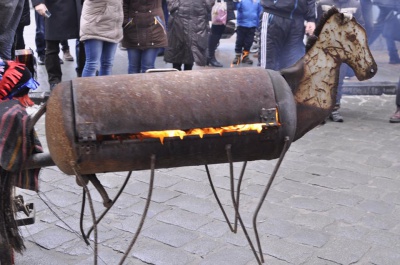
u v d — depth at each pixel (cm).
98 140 203
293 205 411
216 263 332
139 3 604
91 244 354
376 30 887
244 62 857
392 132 593
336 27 255
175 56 681
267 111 214
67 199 418
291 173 470
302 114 260
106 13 593
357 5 651
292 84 257
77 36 659
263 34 630
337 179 459
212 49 833
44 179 453
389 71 846
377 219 388
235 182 451
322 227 377
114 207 405
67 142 202
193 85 212
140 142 206
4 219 257
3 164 230
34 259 337
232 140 215
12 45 420
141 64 632
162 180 454
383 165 491
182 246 352
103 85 207
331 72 259
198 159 218
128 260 336
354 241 358
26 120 234
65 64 810
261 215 393
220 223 382
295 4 617
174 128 205
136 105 204
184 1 661
